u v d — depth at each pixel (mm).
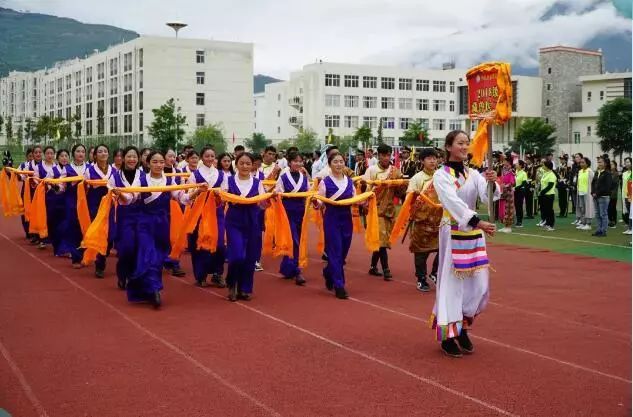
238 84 73438
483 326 7883
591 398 5516
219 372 6117
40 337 7223
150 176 9102
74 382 5840
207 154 10227
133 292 8805
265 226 11375
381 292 9883
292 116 87812
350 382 5879
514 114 79438
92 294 9461
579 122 77812
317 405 5340
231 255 8977
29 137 78938
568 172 23594
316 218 10875
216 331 7539
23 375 6008
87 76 79812
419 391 5660
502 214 19906
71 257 12320
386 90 85375
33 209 13281
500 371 6199
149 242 8812
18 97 93625
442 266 6605
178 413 5172
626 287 10312
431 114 87812
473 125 84062
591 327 7859
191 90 71312
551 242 16109
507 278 11086
